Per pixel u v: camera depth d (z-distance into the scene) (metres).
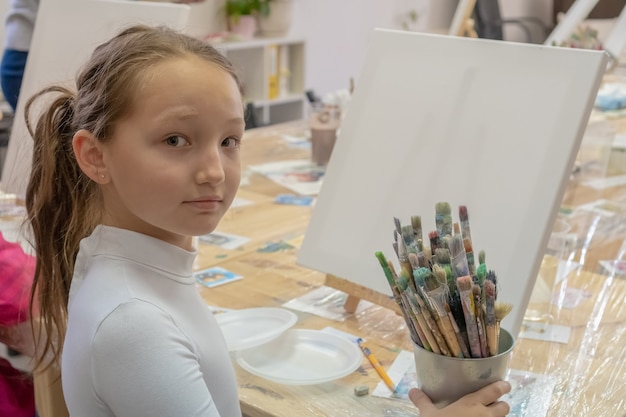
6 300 1.14
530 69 1.04
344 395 0.91
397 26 5.23
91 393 0.70
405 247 0.77
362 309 1.17
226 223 1.62
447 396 0.79
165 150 0.72
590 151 1.88
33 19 1.94
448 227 0.78
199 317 0.79
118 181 0.74
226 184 0.75
